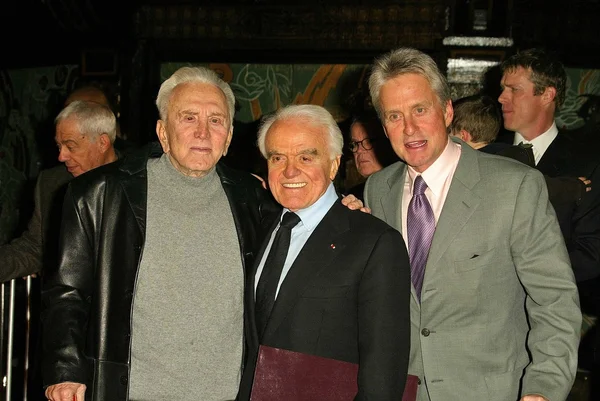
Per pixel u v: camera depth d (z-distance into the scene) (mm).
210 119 2605
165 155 2705
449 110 2594
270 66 6867
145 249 2568
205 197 2684
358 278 2314
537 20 6328
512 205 2451
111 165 2678
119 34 6844
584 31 6316
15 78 7438
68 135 3846
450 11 6383
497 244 2455
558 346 2348
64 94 7250
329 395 2266
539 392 2307
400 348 2273
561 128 6496
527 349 2543
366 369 2240
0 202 7535
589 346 4402
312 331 2316
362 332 2283
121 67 6895
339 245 2365
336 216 2434
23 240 3961
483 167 2555
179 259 2584
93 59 6957
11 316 3943
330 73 6785
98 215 2576
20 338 5691
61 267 2545
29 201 7520
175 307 2547
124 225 2568
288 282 2359
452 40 6383
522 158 3105
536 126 3598
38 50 7160
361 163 3994
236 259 2656
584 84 6430
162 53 6906
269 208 2832
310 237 2408
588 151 3439
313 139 2410
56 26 6922
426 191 2613
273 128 2449
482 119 3521
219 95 2635
